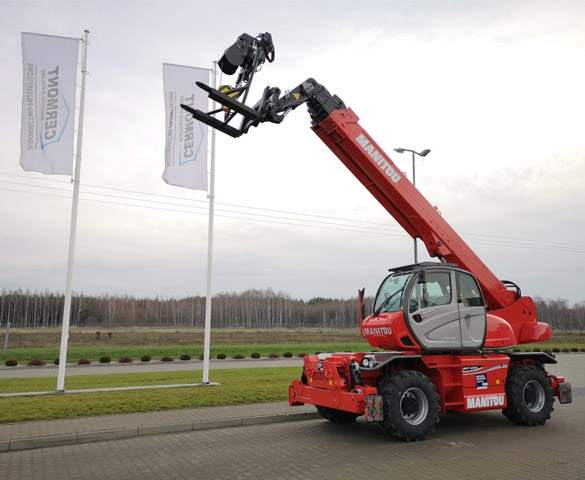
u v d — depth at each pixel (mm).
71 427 8133
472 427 8859
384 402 7602
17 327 67438
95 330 59469
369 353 8383
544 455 6762
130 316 86750
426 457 6652
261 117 7906
